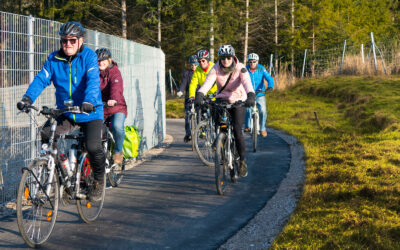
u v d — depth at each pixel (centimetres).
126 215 491
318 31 3928
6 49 517
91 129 436
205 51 859
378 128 1040
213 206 526
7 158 532
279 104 1873
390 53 2266
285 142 1020
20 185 372
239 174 625
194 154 919
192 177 691
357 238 371
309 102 1870
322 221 418
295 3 4019
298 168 705
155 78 1055
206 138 782
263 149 941
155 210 511
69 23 414
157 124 1073
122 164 648
